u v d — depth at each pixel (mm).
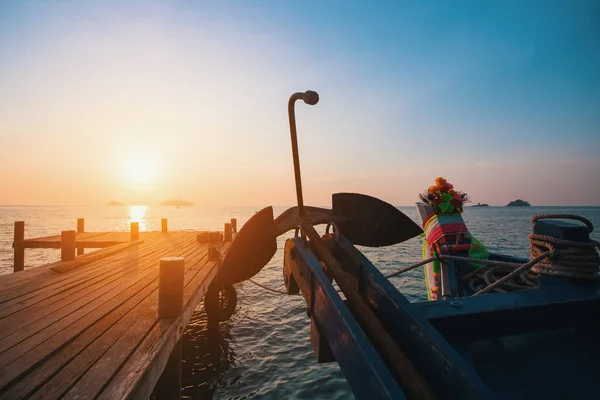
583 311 2154
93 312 4512
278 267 19203
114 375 2895
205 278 7090
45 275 6797
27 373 2852
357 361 1200
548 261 2504
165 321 4262
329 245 2123
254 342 8477
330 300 1478
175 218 113625
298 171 2254
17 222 12055
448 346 1230
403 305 1464
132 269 7590
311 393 6098
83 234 15922
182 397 6090
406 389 1136
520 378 2010
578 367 2037
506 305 2064
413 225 2209
